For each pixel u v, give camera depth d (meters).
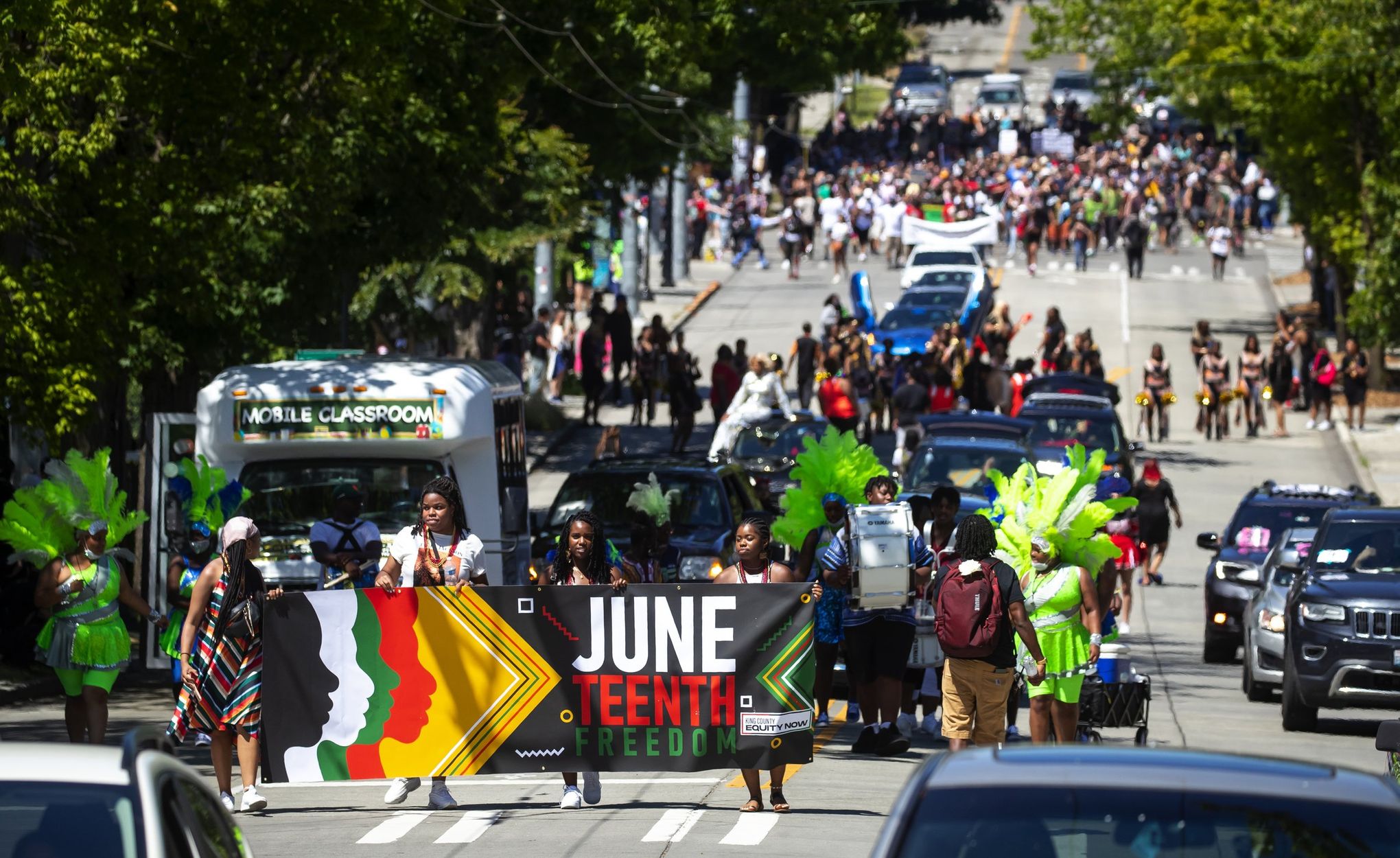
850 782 44.62
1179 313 193.62
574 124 128.50
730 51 140.75
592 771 39.62
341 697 39.31
